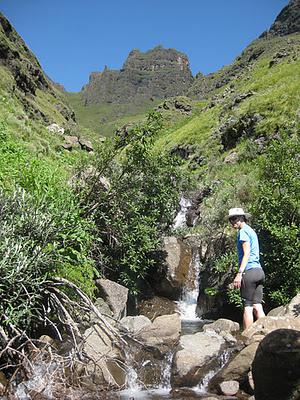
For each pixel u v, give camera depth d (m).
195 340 7.08
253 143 19.92
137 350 7.01
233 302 10.45
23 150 14.94
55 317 7.07
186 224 16.47
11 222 6.92
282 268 9.85
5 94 28.48
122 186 11.14
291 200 10.02
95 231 10.66
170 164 12.09
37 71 52.97
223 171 19.88
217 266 10.90
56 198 9.01
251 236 7.73
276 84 28.00
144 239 11.07
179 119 53.97
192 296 12.54
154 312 11.78
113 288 9.38
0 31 47.69
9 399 5.48
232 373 6.21
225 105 31.95
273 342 4.68
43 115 37.03
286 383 4.51
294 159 11.09
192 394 6.17
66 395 5.71
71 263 8.48
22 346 5.93
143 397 6.05
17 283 6.22
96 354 6.48
